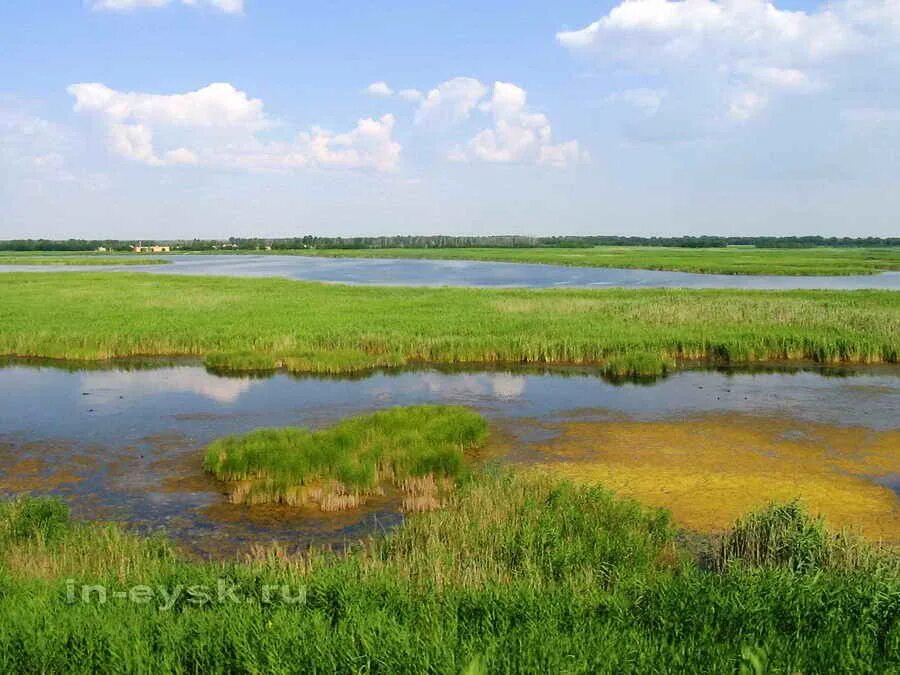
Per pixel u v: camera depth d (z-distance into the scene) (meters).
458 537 10.56
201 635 6.55
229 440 16.45
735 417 20.39
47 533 11.06
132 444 17.69
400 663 5.98
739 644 6.49
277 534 11.96
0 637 6.35
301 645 6.34
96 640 6.44
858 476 14.98
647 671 5.88
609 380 26.20
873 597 7.35
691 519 12.51
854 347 29.30
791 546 9.95
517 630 6.68
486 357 29.88
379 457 15.30
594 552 10.05
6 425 19.59
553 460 16.30
